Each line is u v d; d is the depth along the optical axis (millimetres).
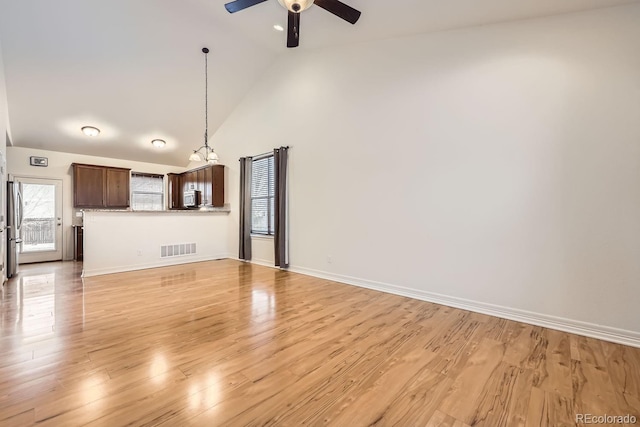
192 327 2570
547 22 2658
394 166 3637
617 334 2377
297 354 2100
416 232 3455
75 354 2072
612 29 2400
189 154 7309
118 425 1394
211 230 6090
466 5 2668
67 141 5973
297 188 4812
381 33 3523
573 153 2551
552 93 2635
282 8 3463
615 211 2396
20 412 1464
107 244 4730
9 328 2521
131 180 7293
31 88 4523
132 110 5504
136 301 3291
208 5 3631
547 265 2668
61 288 3824
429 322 2727
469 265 3082
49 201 6191
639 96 2309
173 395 1624
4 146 4094
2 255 3838
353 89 4039
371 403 1574
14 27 3584
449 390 1692
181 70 4879
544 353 2148
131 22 3883
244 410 1512
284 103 5035
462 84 3111
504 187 2873
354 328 2572
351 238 4082
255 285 4008
